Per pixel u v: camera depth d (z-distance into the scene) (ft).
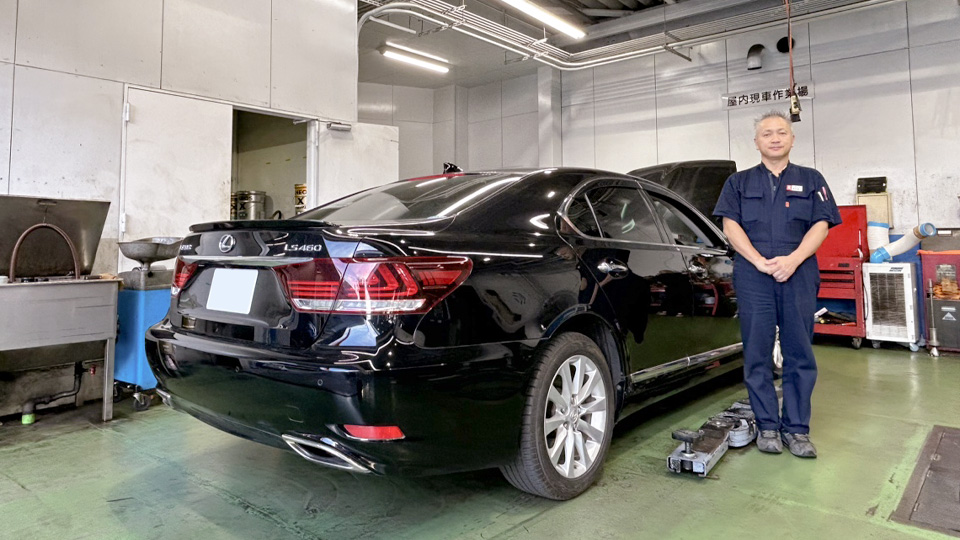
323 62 15.66
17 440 8.32
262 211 18.22
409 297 4.70
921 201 17.85
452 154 30.25
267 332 5.02
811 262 7.63
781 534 5.29
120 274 10.30
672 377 7.99
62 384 10.19
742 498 6.11
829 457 7.35
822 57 19.77
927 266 15.49
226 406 5.31
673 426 8.72
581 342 6.25
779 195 7.58
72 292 8.80
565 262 6.23
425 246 5.00
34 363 9.62
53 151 10.82
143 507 5.98
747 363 7.86
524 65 26.91
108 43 11.56
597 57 22.24
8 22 10.28
